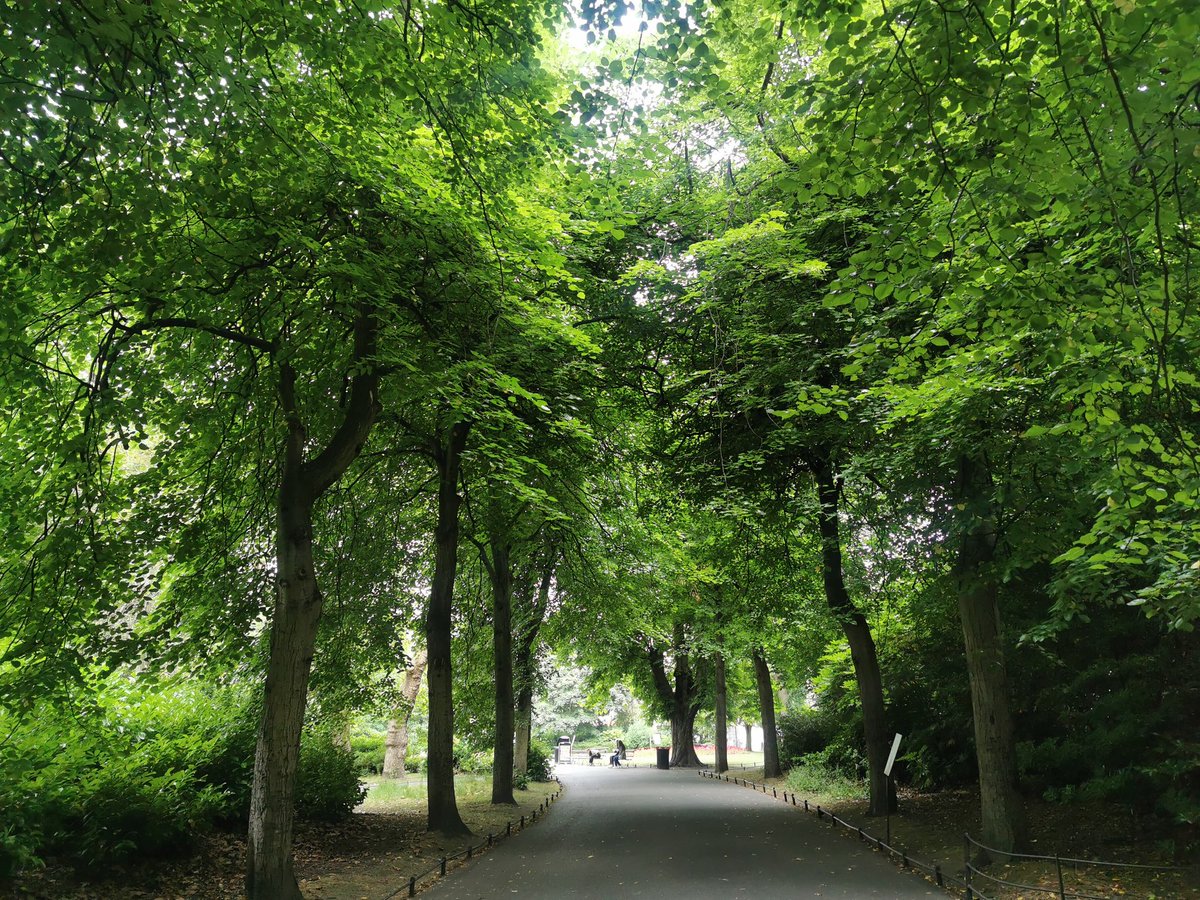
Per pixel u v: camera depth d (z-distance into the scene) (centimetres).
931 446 1037
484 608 2419
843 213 1196
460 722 2520
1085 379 748
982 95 547
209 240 949
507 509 1803
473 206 990
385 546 1733
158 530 1188
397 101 920
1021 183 591
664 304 1472
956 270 680
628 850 1380
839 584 1734
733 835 1533
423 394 1045
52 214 836
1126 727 1131
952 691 1703
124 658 1132
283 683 969
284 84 855
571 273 1213
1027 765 1438
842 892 1000
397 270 1038
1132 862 1005
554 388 1334
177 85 721
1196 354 702
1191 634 1112
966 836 973
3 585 1055
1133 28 482
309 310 1025
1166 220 580
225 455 1249
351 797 1540
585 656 2823
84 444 975
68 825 959
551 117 938
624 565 2169
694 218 1466
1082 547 769
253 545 1350
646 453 1681
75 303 1012
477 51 871
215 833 1206
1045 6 559
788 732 2920
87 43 607
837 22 571
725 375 1380
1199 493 671
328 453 1056
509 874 1177
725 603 2420
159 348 1162
